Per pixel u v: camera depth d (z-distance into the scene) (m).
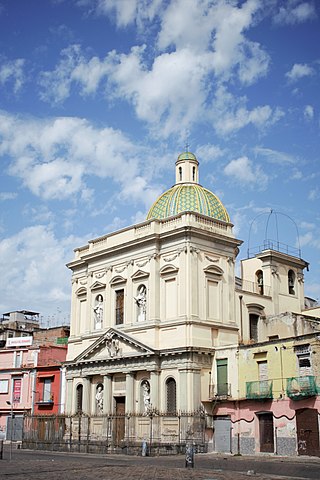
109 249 53.97
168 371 46.69
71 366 55.22
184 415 43.94
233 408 43.62
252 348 43.44
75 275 59.16
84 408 52.94
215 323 47.62
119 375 50.81
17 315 92.94
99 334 53.56
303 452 37.97
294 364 40.03
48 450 49.34
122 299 52.72
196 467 30.73
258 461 34.81
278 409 40.16
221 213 53.16
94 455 42.25
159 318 48.47
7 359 65.88
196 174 56.94
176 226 49.66
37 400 61.78
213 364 46.31
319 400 37.47
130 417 46.97
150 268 49.88
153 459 37.72
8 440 61.97
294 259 59.94
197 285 47.56
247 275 60.19
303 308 59.88
